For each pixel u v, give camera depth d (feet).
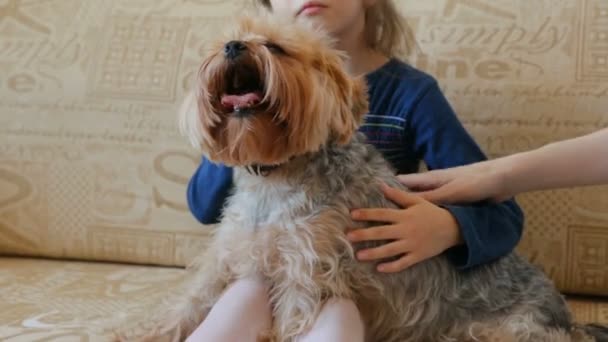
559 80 4.83
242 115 3.49
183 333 3.91
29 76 5.49
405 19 5.22
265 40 3.56
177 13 5.52
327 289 3.61
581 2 4.98
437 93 4.62
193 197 4.68
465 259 3.92
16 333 3.67
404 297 3.83
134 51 5.43
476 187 3.98
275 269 3.70
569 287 4.77
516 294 4.11
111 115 5.32
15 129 5.42
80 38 5.55
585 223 4.70
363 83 4.01
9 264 5.22
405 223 3.71
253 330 3.46
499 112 4.89
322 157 3.87
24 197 5.39
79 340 3.60
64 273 4.99
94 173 5.31
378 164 4.11
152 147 5.25
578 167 3.89
